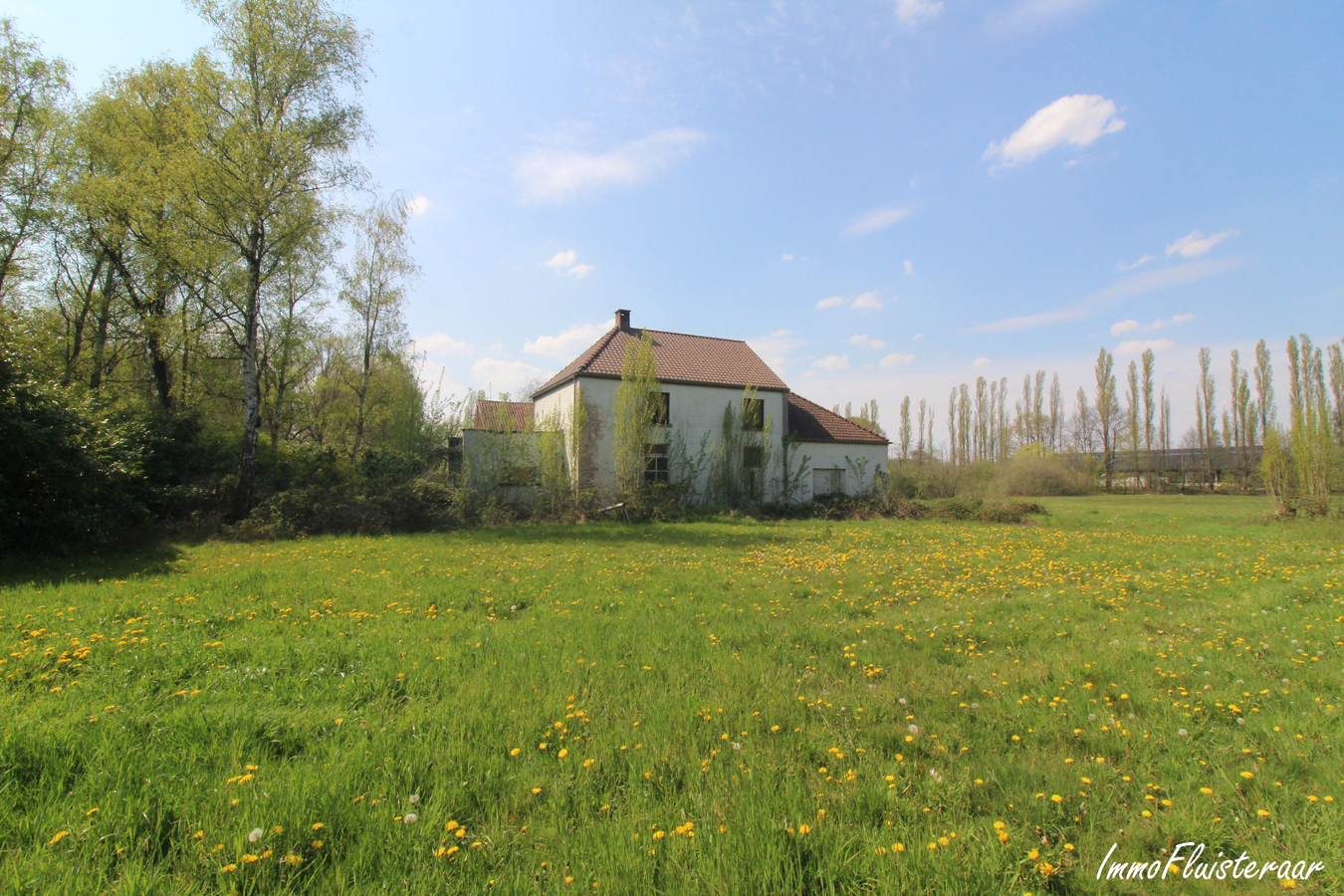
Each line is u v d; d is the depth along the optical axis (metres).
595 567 10.76
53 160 19.27
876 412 65.06
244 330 21.58
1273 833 2.71
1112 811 2.97
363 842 2.61
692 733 3.76
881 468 30.05
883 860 2.50
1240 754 3.45
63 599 7.59
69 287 21.42
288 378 26.36
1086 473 54.25
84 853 2.49
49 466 11.20
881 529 19.64
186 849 2.58
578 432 24.03
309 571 10.05
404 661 5.07
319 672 4.82
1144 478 58.03
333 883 2.39
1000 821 2.73
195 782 3.04
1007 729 3.88
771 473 27.42
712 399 27.11
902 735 3.76
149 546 13.68
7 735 3.31
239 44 17.58
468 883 2.43
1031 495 49.06
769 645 5.70
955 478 48.03
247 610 7.03
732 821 2.76
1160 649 5.43
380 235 24.94
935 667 5.14
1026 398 67.00
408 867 2.52
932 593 8.51
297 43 18.22
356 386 27.20
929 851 2.53
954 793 3.06
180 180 16.23
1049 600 7.86
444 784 3.09
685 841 2.61
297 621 6.62
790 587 8.92
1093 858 2.59
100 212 18.50
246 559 11.84
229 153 17.11
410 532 17.78
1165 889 2.41
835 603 7.76
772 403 28.02
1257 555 12.15
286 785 3.00
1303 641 5.54
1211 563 10.78
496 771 3.29
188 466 18.20
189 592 8.05
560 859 2.57
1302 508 21.61
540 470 22.91
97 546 12.55
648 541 15.66
